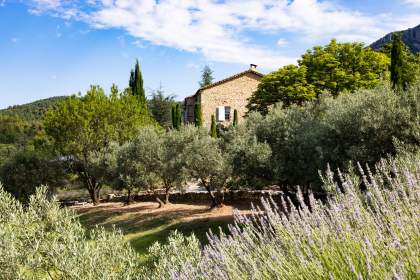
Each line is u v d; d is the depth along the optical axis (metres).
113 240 6.93
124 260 6.73
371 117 12.65
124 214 24.16
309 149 14.48
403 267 3.13
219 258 4.84
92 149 31.00
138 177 24.17
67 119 29.84
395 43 23.73
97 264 6.21
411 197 4.57
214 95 48.06
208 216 20.02
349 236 3.99
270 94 38.09
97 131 30.98
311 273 3.82
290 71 37.47
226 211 21.03
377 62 37.19
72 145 29.72
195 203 26.55
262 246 4.89
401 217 3.97
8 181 28.58
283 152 15.98
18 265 5.89
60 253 6.05
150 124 34.50
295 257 4.32
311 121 16.44
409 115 12.02
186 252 6.70
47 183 29.91
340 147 13.61
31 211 7.13
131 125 32.22
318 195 14.93
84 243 6.42
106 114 31.41
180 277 5.10
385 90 13.68
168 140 23.42
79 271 5.91
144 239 17.77
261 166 15.74
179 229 18.23
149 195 30.34
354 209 4.55
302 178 15.20
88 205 30.97
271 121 17.84
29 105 147.88
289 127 16.42
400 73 23.62
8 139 85.31
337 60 37.62
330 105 18.31
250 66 50.19
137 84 43.44
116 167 25.84
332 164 13.35
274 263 4.13
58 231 6.70
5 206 7.29
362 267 3.42
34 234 6.38
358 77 35.78
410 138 11.84
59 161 31.08
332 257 3.85
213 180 21.30
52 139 31.81
